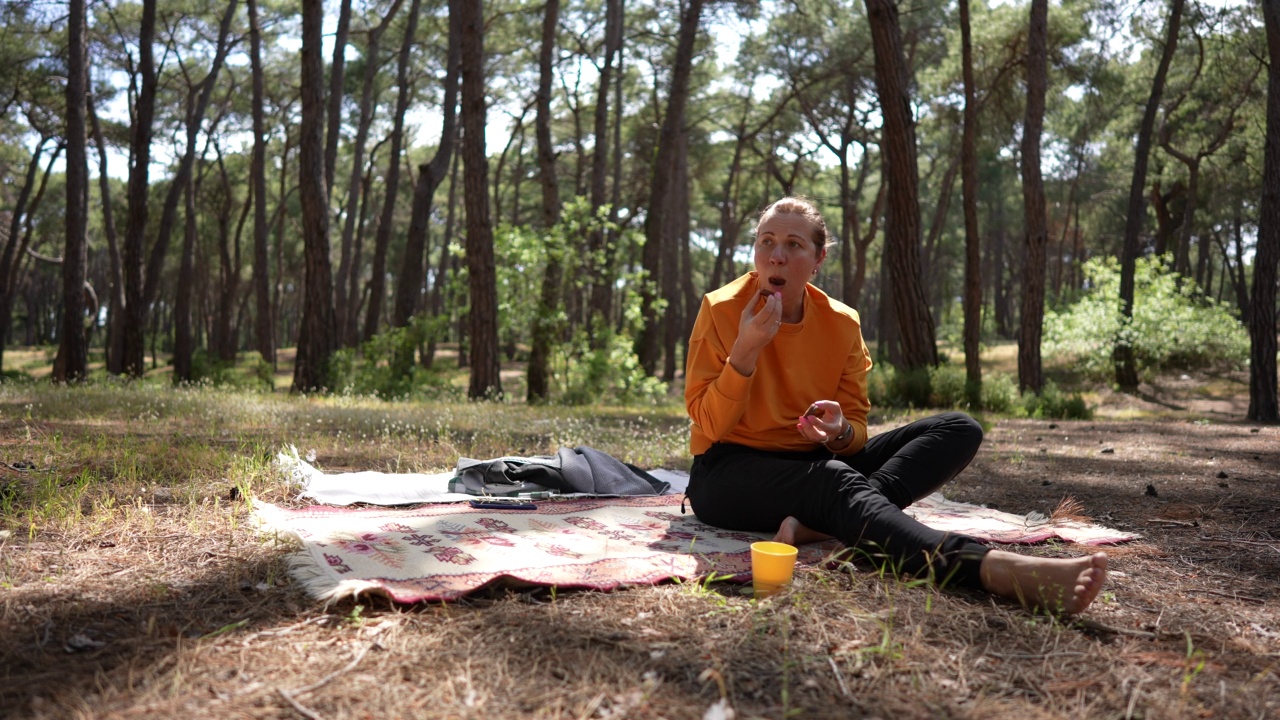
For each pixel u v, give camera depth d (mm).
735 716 1604
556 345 14039
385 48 25750
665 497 3953
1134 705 1708
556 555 2670
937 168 35344
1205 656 2002
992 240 45219
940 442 2881
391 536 2842
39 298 60875
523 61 26969
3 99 23578
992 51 18297
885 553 2516
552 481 3910
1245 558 2975
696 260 49062
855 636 2045
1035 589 2219
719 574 2498
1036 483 4695
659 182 17438
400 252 43531
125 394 8672
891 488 2799
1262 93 19312
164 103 26500
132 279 16188
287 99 29406
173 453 4590
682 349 39906
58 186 34094
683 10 20906
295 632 1985
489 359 12914
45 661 1778
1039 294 14914
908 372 12102
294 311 61531
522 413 9609
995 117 20250
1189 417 13578
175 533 2889
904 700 1714
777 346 3037
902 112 11578
